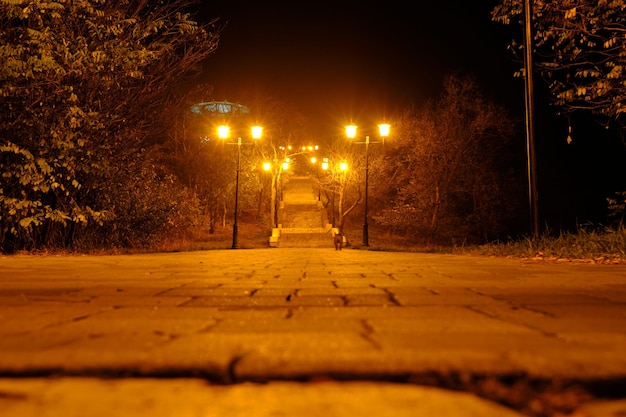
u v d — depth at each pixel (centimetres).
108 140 1750
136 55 1527
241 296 483
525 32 1319
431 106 3838
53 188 1455
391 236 4172
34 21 1351
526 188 3797
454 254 1616
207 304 427
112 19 1523
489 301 436
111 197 2027
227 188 4341
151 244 2252
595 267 852
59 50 1320
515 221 4012
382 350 240
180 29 1698
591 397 192
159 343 260
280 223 4781
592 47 1291
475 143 3684
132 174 2156
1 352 238
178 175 3875
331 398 188
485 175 3731
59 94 1406
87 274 743
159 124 2219
